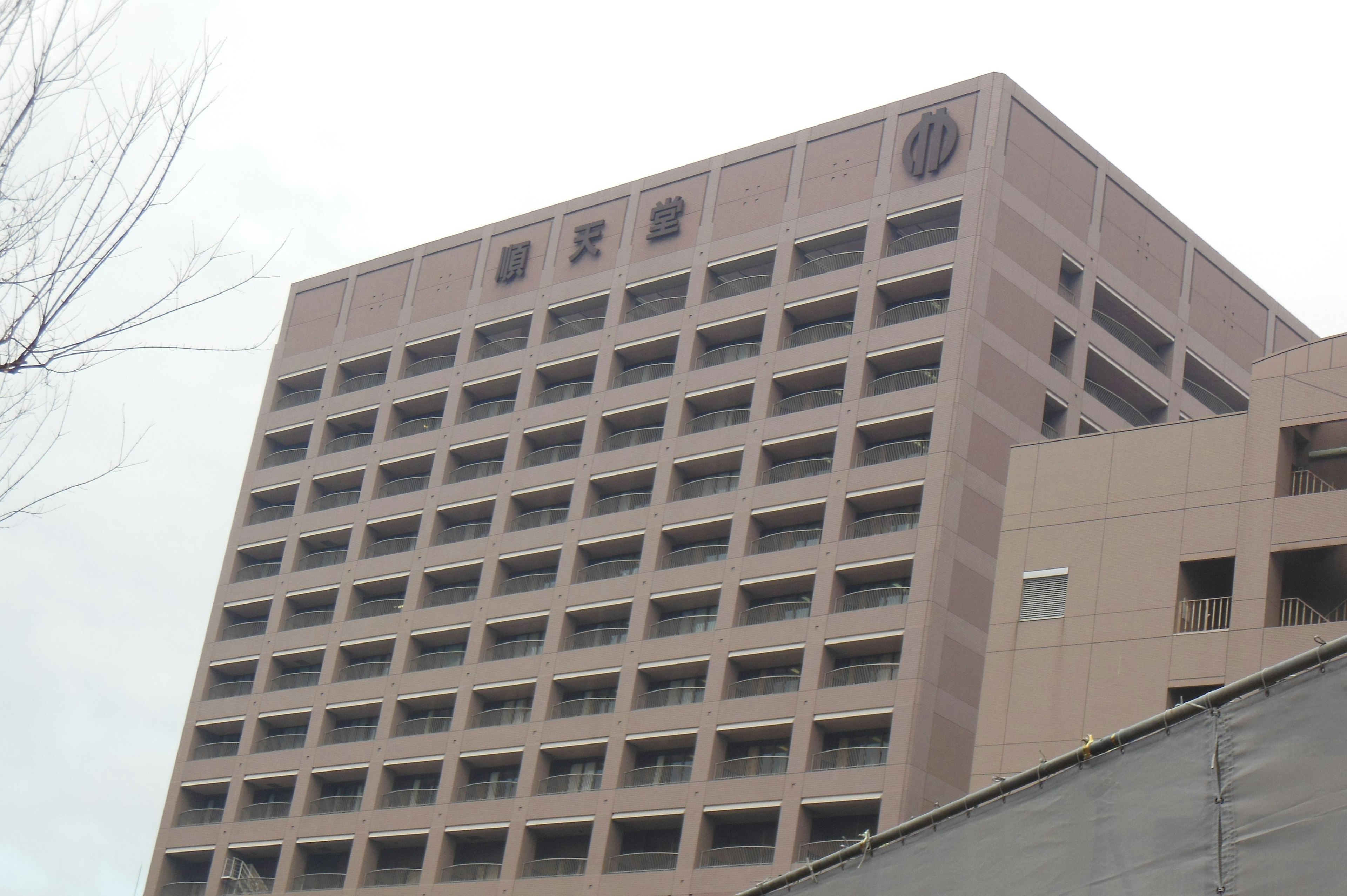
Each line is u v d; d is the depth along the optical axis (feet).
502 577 268.62
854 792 209.97
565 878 232.53
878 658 222.28
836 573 226.99
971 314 233.55
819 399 245.24
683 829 222.89
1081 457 165.07
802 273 257.34
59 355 40.04
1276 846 39.93
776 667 230.68
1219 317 273.75
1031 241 246.27
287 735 283.59
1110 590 157.07
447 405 293.23
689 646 236.43
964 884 48.98
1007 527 166.61
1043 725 155.43
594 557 260.62
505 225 303.89
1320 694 40.42
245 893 272.92
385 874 256.11
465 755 254.47
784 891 56.80
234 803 282.36
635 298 280.51
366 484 296.71
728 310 260.83
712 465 252.01
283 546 307.17
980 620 221.66
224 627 304.71
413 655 273.13
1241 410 277.44
